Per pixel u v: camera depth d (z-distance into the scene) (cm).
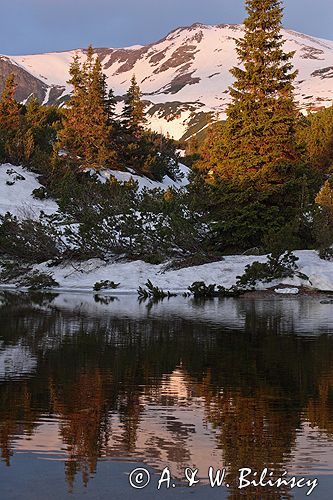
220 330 1457
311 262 2552
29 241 2817
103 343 1271
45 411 772
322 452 638
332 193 2991
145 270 2650
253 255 2819
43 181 4928
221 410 783
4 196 4422
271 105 3300
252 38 3450
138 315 1739
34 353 1153
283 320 1638
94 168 5506
